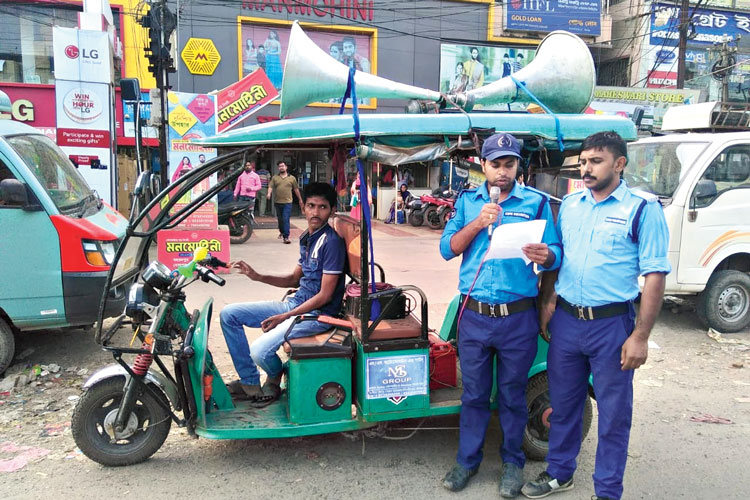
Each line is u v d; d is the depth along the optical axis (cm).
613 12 2047
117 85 1362
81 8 1387
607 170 273
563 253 294
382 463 346
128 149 1399
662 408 438
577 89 337
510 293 296
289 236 1270
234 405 349
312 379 319
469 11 1742
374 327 313
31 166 473
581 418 306
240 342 357
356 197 339
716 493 323
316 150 393
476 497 311
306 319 334
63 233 461
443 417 404
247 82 1191
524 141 327
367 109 1596
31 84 1332
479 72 1772
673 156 641
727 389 477
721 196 605
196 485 318
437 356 352
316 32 1628
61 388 452
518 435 317
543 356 350
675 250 595
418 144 311
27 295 459
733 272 618
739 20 2048
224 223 1163
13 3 1334
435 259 1041
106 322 615
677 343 598
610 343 275
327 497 309
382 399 319
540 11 1789
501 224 298
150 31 1009
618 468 281
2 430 382
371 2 1650
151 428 333
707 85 2042
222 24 1529
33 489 312
